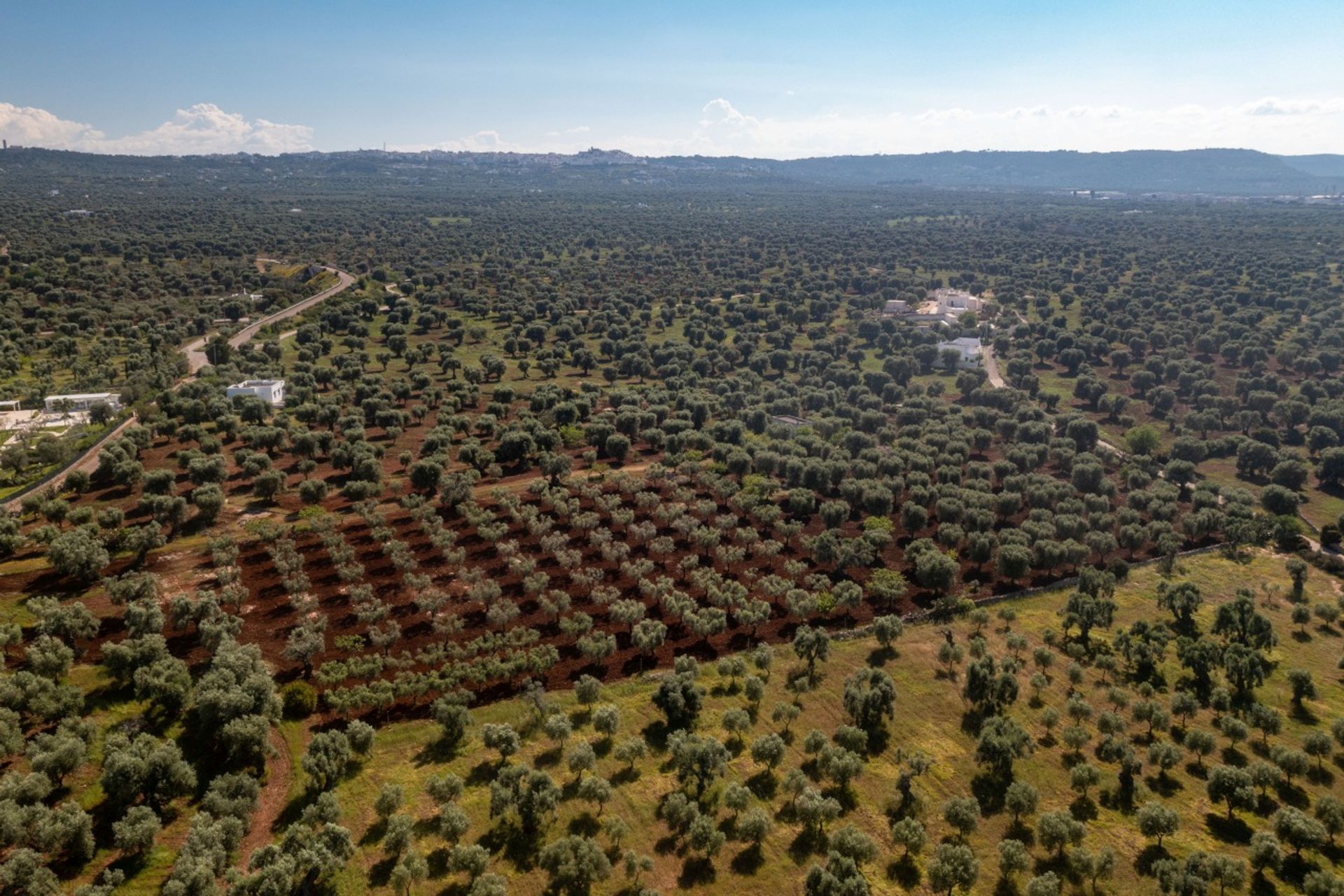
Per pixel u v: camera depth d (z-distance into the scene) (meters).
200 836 56.66
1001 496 130.25
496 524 113.31
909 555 113.88
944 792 72.25
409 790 67.94
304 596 94.38
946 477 141.00
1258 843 63.75
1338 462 150.12
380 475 129.62
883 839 66.69
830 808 65.00
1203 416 175.88
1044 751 78.25
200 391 168.88
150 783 60.88
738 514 126.50
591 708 80.56
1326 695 88.31
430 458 127.50
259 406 156.38
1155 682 89.81
